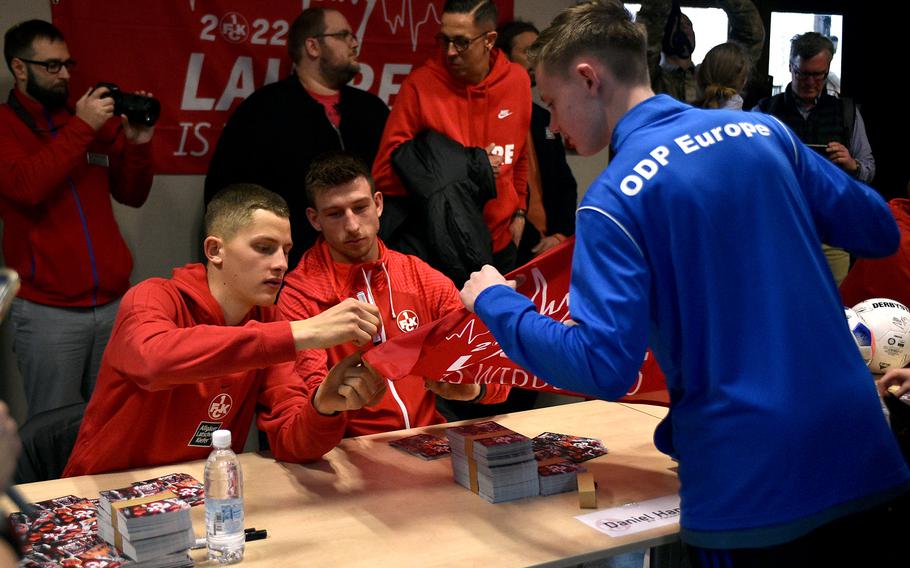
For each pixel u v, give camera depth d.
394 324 2.49
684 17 4.35
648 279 1.41
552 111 1.61
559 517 1.74
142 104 3.34
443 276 2.60
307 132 3.51
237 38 3.81
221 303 2.06
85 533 1.60
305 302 2.44
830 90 5.00
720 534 1.42
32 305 3.39
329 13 3.56
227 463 1.58
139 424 2.00
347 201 2.40
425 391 2.50
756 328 1.42
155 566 1.50
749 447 1.40
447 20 3.38
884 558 1.54
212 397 2.06
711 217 1.41
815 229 1.55
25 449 2.12
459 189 3.23
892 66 5.00
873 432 1.49
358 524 1.71
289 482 1.95
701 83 4.11
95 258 3.43
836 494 1.44
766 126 1.54
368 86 4.05
